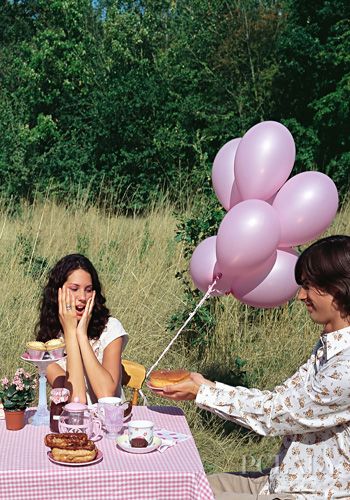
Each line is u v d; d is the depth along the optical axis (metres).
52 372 3.60
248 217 3.91
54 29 19.25
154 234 8.48
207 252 4.31
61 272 3.56
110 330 3.65
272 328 6.62
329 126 15.79
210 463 4.78
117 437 2.85
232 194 4.41
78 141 16.89
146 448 2.71
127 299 6.73
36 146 17.12
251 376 6.05
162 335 6.44
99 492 2.51
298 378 2.84
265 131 4.09
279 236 3.99
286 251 4.22
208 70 17.80
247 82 17.84
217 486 2.96
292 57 16.17
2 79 21.98
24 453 2.67
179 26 20.73
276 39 17.77
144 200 14.63
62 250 8.38
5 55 23.75
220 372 6.04
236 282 4.23
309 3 16.23
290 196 4.01
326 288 2.67
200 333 6.30
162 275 7.35
